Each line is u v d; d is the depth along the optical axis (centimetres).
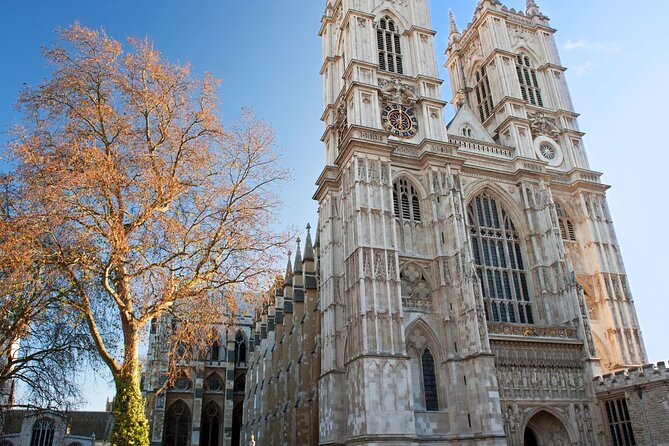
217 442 9431
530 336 5044
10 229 2511
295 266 7550
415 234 5566
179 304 3112
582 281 6069
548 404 4859
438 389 4931
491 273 5691
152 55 3166
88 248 2645
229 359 9819
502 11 7644
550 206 5997
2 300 2697
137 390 2720
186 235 2925
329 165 6481
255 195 3225
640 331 5834
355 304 4978
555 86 7238
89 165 2714
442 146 5934
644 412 4459
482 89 7550
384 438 4331
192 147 3177
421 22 6894
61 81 2961
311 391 6275
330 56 7362
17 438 7394
